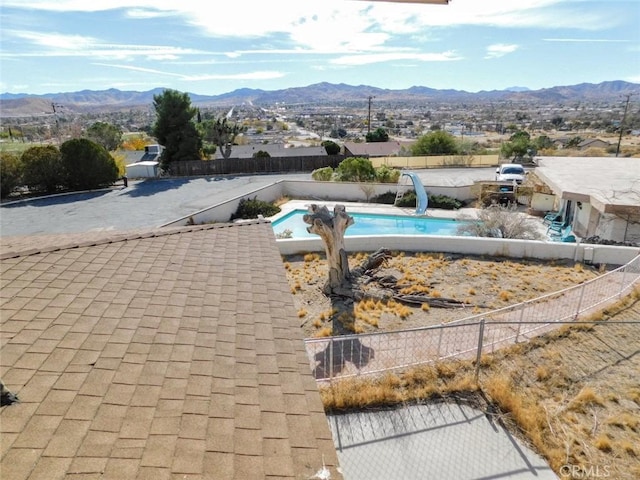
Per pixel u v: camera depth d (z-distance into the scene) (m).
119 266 6.18
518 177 27.77
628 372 8.20
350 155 45.50
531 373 8.26
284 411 3.64
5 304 4.67
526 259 15.12
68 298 5.00
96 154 29.38
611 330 9.70
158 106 37.59
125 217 22.25
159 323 4.75
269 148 56.09
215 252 7.33
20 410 3.11
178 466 2.86
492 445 6.51
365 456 6.33
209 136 50.16
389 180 30.77
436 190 27.38
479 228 18.44
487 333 9.76
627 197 16.00
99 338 4.26
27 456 2.71
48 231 19.91
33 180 27.72
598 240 16.30
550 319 10.30
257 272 6.70
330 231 11.98
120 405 3.35
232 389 3.82
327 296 12.34
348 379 8.09
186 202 25.55
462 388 7.80
